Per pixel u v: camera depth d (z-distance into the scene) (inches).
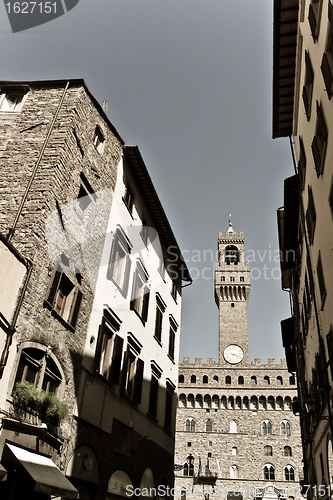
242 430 2593.5
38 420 468.1
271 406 2667.3
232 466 2470.5
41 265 516.1
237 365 2861.7
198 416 2679.6
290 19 653.3
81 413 581.0
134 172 888.9
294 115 768.9
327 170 542.3
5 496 415.5
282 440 2529.5
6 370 430.0
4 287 440.1
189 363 2888.8
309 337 860.6
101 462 625.3
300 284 973.8
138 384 801.6
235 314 3144.7
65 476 508.7
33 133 631.8
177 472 2474.2
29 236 514.9
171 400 1031.0
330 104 494.0
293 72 732.0
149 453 832.3
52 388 525.3
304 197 764.6
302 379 1048.2
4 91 699.4
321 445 774.5
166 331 1042.7
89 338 629.0
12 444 420.5
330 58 483.2
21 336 461.7
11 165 597.0
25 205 547.2
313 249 709.3
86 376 608.1
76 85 688.4
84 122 685.3
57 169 581.3
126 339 775.1
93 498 598.2
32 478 400.8
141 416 815.7
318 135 577.0
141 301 884.0
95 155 719.7
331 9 447.5
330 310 600.1
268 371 2787.9
